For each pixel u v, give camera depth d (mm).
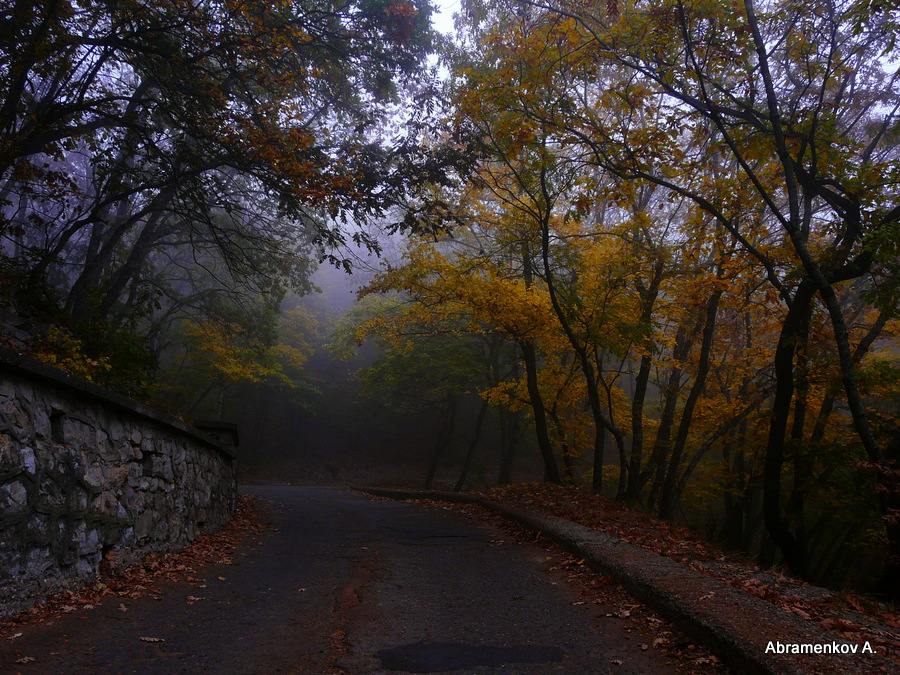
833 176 9984
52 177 11078
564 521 8781
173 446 7273
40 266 10133
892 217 8836
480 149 12078
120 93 14641
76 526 4938
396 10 13383
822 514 16359
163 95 11102
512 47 10703
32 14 9562
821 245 11438
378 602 5395
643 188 14711
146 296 13148
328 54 14562
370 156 12414
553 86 10570
